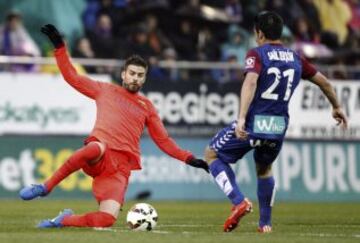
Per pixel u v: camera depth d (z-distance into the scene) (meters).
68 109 66.94
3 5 79.38
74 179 66.62
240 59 80.56
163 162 68.50
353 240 32.66
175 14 81.06
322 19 87.00
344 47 87.25
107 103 37.47
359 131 71.88
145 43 77.06
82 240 30.88
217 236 33.12
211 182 69.44
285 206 62.75
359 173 72.00
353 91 71.56
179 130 68.50
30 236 32.25
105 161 36.47
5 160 65.50
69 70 37.50
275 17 36.44
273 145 36.53
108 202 36.34
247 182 69.62
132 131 37.28
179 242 30.62
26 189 34.94
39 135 66.38
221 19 82.31
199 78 69.19
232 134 36.31
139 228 36.38
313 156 71.12
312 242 31.55
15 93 66.00
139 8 80.81
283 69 36.06
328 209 59.50
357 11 89.56
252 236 33.44
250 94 35.25
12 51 72.25
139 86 37.75
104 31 77.81
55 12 79.75
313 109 71.12
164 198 68.38
